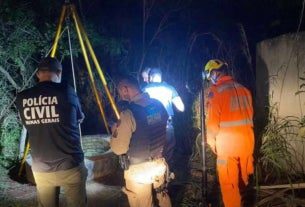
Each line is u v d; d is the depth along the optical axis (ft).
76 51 21.91
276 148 16.93
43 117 11.14
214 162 20.51
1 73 21.91
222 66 14.03
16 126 22.47
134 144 12.14
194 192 17.33
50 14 23.20
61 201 16.63
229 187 13.99
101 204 16.63
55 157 11.27
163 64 29.35
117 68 28.84
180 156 22.57
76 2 29.01
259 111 19.63
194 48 29.86
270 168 17.56
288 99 17.78
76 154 11.55
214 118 13.66
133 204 12.71
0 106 21.90
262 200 15.42
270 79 18.72
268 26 31.86
